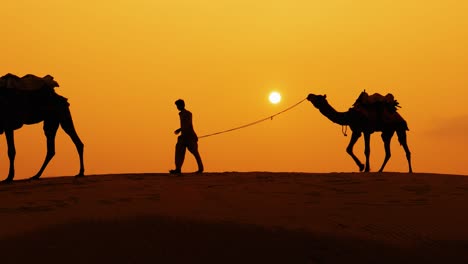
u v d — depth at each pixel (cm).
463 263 947
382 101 2188
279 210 1220
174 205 1242
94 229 1005
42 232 988
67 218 1074
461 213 1214
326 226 1081
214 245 967
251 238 997
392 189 1530
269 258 941
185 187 1559
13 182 1762
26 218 1111
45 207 1255
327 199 1374
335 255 959
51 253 918
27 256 905
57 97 1898
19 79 1825
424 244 1011
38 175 1861
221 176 1855
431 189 1527
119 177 1856
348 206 1284
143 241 967
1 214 1183
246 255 945
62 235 980
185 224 1033
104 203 1295
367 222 1123
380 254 965
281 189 1530
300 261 938
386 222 1125
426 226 1099
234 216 1119
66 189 1536
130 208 1180
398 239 1029
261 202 1318
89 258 909
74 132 1925
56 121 1889
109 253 926
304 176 1831
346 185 1600
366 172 1967
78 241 961
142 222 1036
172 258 923
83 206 1255
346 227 1083
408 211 1234
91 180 1762
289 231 1029
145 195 1404
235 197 1386
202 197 1380
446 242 1019
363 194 1451
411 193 1467
